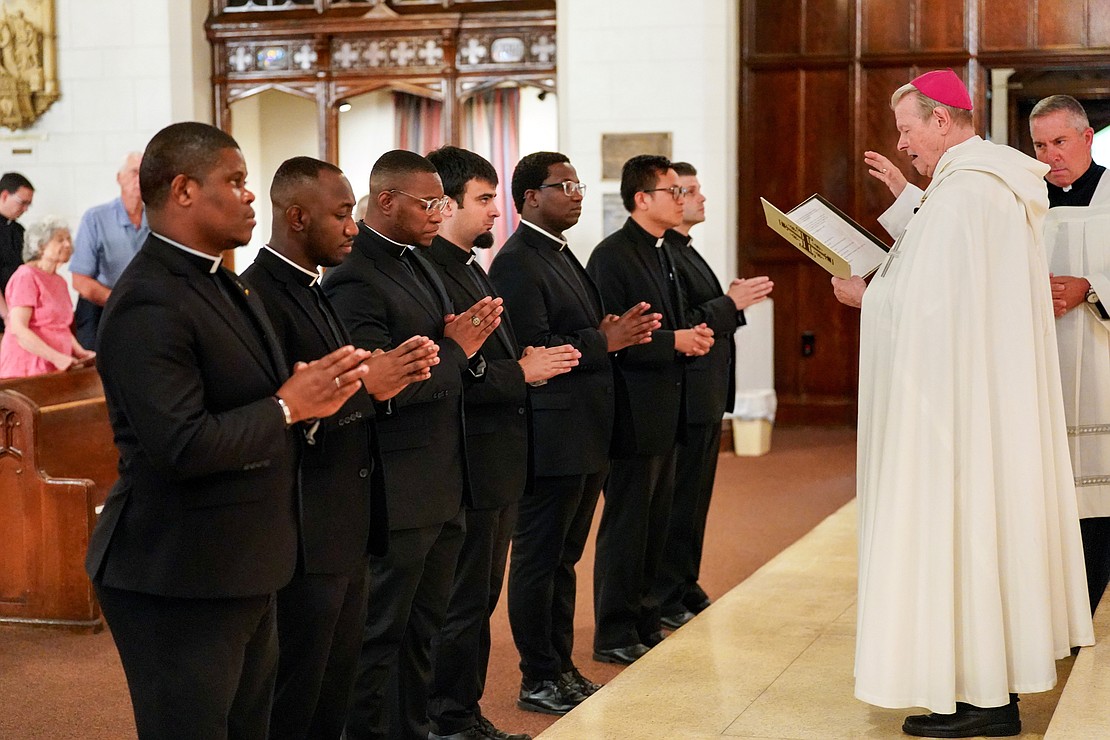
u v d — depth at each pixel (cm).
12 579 514
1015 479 316
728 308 489
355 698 326
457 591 365
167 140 249
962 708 316
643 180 465
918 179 980
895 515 311
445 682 366
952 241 315
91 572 252
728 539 661
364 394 284
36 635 509
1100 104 943
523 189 414
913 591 311
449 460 330
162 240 249
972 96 962
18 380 547
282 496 260
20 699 429
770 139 1002
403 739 341
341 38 1003
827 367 1014
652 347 436
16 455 508
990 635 309
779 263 1011
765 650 419
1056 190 417
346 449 287
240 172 254
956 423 313
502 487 362
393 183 325
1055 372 337
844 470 845
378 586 325
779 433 998
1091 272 401
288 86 1011
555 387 401
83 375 590
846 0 977
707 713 358
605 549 452
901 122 341
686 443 461
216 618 250
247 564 251
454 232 371
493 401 354
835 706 360
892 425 314
